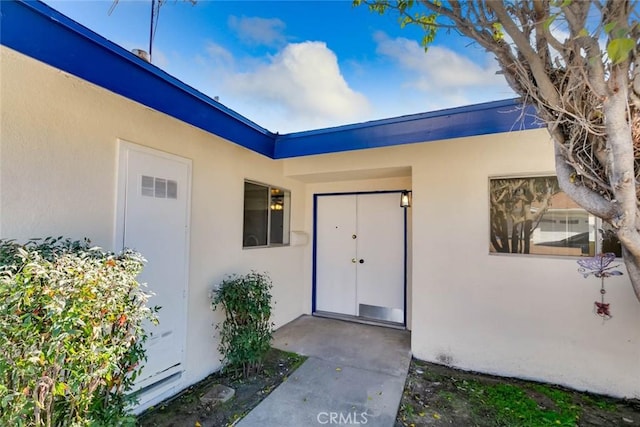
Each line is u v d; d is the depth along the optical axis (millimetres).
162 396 2709
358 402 2748
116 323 1637
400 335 4434
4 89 1793
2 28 1408
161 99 2252
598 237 3021
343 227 5324
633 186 1382
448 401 2811
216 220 3393
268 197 4453
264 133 3541
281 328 4711
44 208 1961
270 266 4473
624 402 2811
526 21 1484
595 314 2975
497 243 3422
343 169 4324
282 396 2834
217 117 2838
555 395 2924
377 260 5066
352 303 5219
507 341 3305
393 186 4922
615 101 1351
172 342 2816
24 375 1357
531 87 1648
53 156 2006
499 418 2562
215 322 3330
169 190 2816
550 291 3150
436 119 2961
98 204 2256
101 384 1702
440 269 3613
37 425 1440
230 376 3209
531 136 3225
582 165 1626
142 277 2553
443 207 3621
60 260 1573
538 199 3273
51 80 2004
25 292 1316
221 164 3477
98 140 2268
